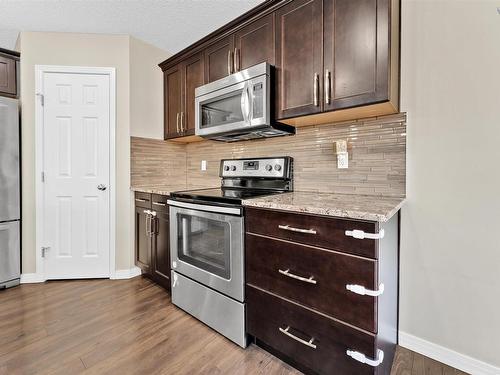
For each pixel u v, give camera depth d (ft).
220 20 7.51
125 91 8.38
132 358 4.83
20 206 7.98
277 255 4.61
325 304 4.05
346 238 3.80
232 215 5.24
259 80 5.68
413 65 4.89
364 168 5.65
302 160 6.66
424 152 4.84
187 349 5.11
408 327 5.09
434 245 4.78
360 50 4.55
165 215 7.26
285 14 5.54
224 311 5.48
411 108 4.95
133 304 6.82
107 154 8.30
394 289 4.86
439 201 4.71
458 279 4.57
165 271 7.33
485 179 4.27
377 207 4.05
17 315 6.22
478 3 4.24
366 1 4.47
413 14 4.84
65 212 8.21
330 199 5.11
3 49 7.78
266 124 5.68
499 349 4.25
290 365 4.71
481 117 4.27
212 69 7.14
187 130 8.11
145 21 7.57
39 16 7.26
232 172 7.88
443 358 4.73
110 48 8.28
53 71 8.00
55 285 7.91
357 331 3.75
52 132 8.06
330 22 4.90
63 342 5.24
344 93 4.76
